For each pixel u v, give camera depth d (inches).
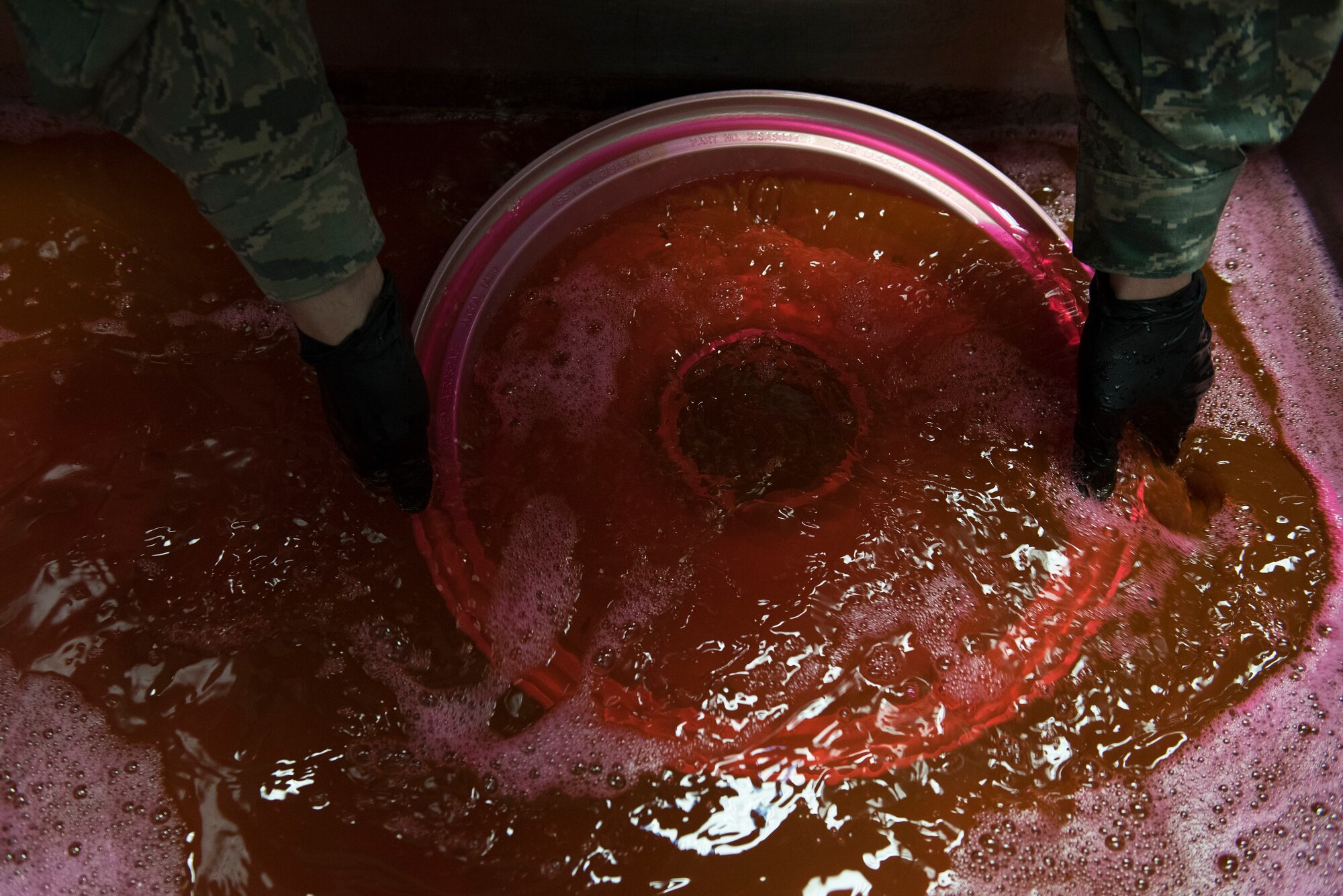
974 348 48.8
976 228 50.8
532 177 48.6
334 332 35.9
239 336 48.0
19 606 41.2
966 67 54.7
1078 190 36.2
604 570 43.3
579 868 37.1
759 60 54.5
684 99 49.5
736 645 41.6
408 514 43.6
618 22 52.2
